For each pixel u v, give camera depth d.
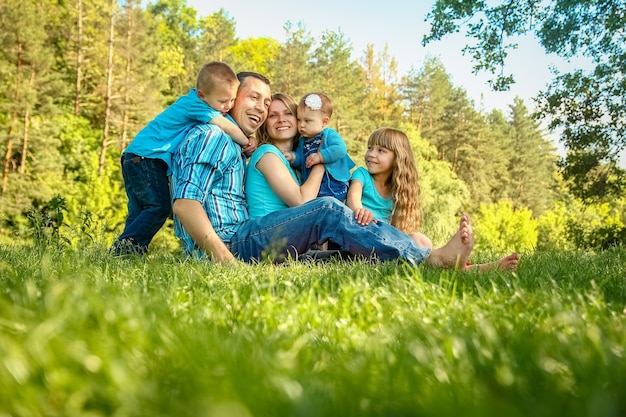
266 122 5.51
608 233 24.09
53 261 3.52
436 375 1.16
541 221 61.47
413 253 4.15
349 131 49.84
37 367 1.15
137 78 39.97
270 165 5.05
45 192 31.47
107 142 37.91
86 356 1.18
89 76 39.62
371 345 1.42
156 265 3.23
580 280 3.05
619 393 1.04
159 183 5.62
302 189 5.20
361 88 61.41
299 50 52.94
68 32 38.81
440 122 72.88
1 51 32.91
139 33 40.47
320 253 4.64
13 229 5.22
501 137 80.81
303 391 1.02
